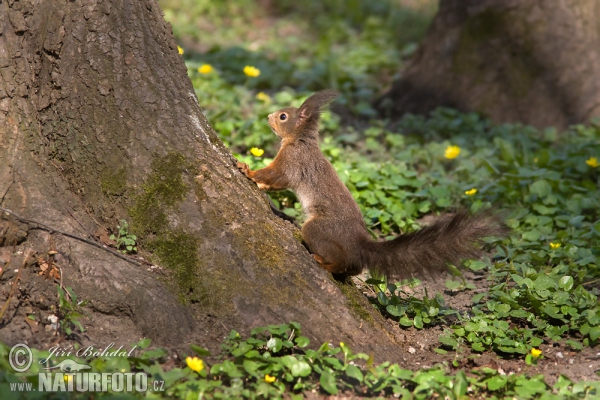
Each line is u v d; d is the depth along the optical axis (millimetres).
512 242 11383
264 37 26016
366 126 17156
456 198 13242
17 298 7922
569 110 17109
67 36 8633
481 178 13773
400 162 14344
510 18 17500
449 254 8984
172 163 8602
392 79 20328
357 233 9406
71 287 8094
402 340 8875
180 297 8219
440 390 7297
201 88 16312
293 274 8406
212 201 8555
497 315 9273
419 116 17156
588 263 10555
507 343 8594
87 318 8008
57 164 8719
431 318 9383
